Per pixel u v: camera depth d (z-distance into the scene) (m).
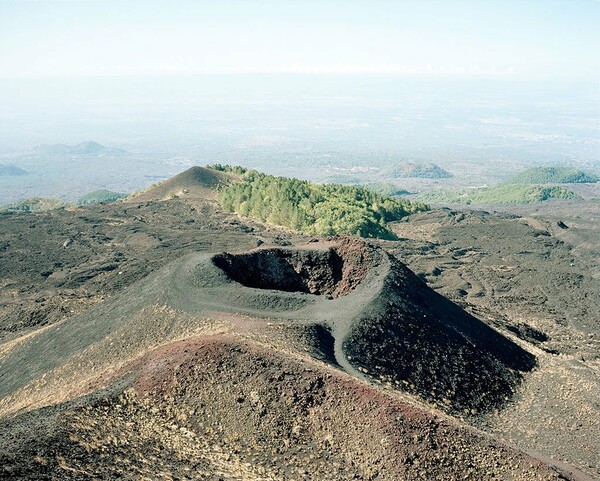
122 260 120.19
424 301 61.72
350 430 35.88
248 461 33.56
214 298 55.03
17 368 57.16
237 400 37.41
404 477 33.19
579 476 39.78
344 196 164.12
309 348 45.56
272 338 45.47
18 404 48.44
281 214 148.88
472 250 139.75
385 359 48.62
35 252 125.56
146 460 31.69
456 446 35.75
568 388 53.97
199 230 144.12
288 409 37.03
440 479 33.59
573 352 72.00
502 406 50.66
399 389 44.94
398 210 177.62
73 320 62.72
